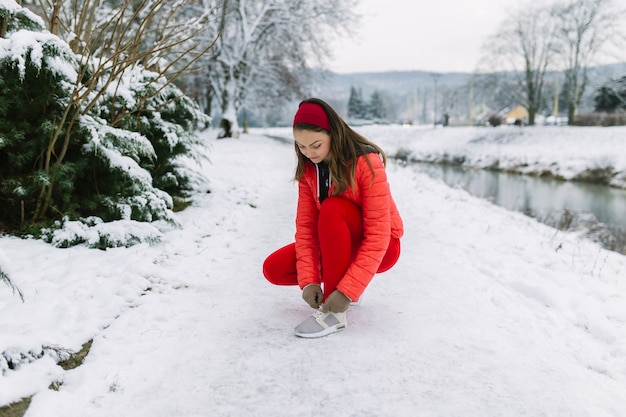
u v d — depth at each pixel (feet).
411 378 6.68
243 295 9.95
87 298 9.45
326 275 7.75
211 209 19.22
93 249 12.57
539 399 6.25
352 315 8.86
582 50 122.72
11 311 8.46
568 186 63.16
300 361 7.11
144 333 8.09
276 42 87.04
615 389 6.59
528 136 100.22
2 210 13.87
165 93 18.53
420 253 13.65
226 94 88.84
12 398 5.98
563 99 193.16
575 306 9.77
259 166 38.83
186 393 6.36
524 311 9.35
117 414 5.96
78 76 12.97
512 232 17.76
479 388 6.47
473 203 29.58
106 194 14.90
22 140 13.30
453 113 303.07
